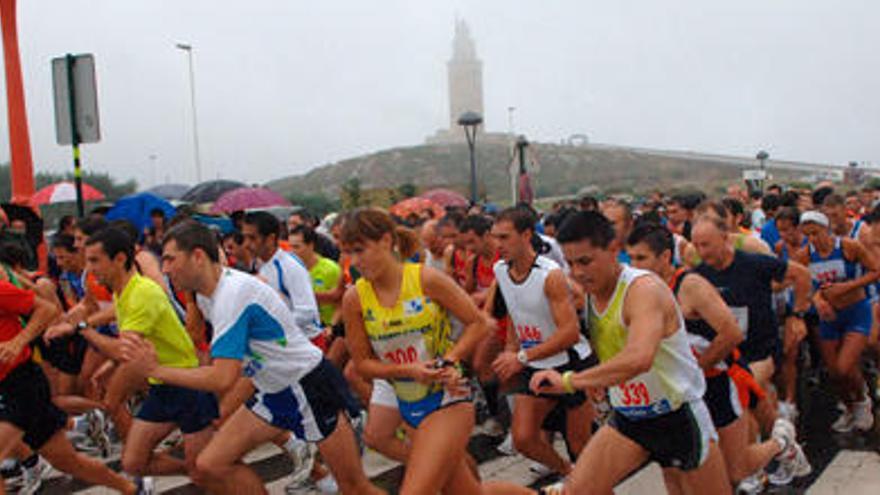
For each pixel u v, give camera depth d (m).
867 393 7.49
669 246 4.23
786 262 5.30
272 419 4.09
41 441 4.69
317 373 4.09
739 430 4.28
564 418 4.92
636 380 3.55
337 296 6.84
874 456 5.85
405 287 3.77
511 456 6.20
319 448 4.18
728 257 5.07
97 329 6.72
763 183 27.62
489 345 6.42
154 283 4.52
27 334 4.53
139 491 5.23
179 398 4.57
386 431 4.32
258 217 5.50
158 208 10.66
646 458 3.71
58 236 7.31
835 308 6.43
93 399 6.57
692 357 3.62
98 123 7.87
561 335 4.67
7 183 45.03
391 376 3.83
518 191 17.59
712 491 3.66
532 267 4.77
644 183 125.19
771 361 5.15
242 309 3.84
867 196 15.93
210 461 4.03
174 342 4.55
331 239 9.43
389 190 41.66
